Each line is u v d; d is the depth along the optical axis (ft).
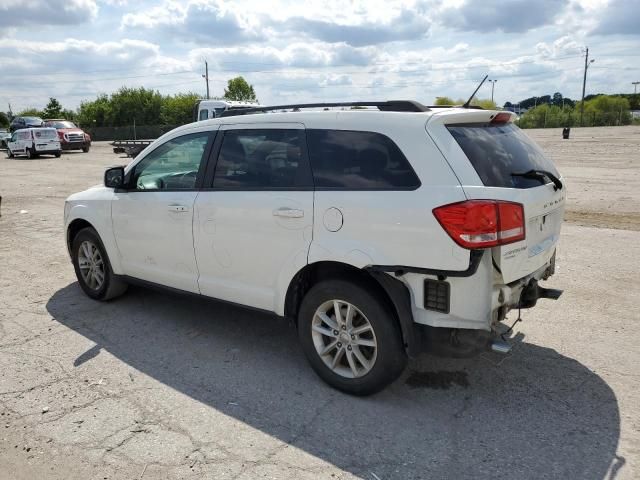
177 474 9.60
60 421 11.29
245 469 9.73
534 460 9.91
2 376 13.26
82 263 18.90
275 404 11.97
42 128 96.48
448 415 11.46
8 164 83.82
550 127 220.84
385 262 11.16
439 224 10.49
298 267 12.50
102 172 68.69
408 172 11.11
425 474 9.58
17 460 10.04
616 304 17.71
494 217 10.32
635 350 14.40
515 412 11.55
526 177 11.76
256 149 13.56
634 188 43.96
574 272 21.13
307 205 12.22
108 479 9.49
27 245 27.32
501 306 10.94
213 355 14.51
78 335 15.83
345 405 11.91
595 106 241.14
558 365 13.64
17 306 18.26
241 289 13.89
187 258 15.01
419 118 11.27
